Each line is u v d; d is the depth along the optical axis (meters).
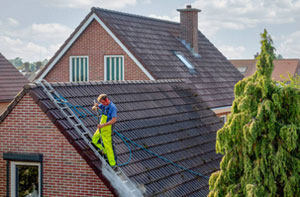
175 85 21.12
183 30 31.00
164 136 16.55
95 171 12.62
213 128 19.80
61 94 14.36
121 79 26.11
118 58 26.30
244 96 11.80
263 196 11.20
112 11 27.52
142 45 26.58
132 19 28.41
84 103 14.73
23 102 13.56
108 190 12.72
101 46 26.69
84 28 27.02
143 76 25.36
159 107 18.09
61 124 13.12
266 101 11.39
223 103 27.16
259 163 11.36
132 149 14.55
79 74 27.58
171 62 27.28
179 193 14.27
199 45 32.25
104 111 12.73
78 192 13.03
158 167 14.66
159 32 29.56
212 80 29.03
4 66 35.66
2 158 13.84
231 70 32.72
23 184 13.78
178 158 15.90
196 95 21.48
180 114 18.88
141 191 13.08
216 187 12.12
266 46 11.84
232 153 11.86
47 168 13.36
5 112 13.70
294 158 11.40
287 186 11.25
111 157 12.77
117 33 25.88
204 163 16.83
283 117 11.65
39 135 13.42
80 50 27.39
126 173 13.26
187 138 17.56
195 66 29.11
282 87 11.59
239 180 11.86
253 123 11.27
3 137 13.80
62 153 13.18
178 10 31.05
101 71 26.80
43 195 13.41
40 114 13.40
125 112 16.11
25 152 13.59
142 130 15.88
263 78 11.59
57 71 28.14
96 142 12.99
